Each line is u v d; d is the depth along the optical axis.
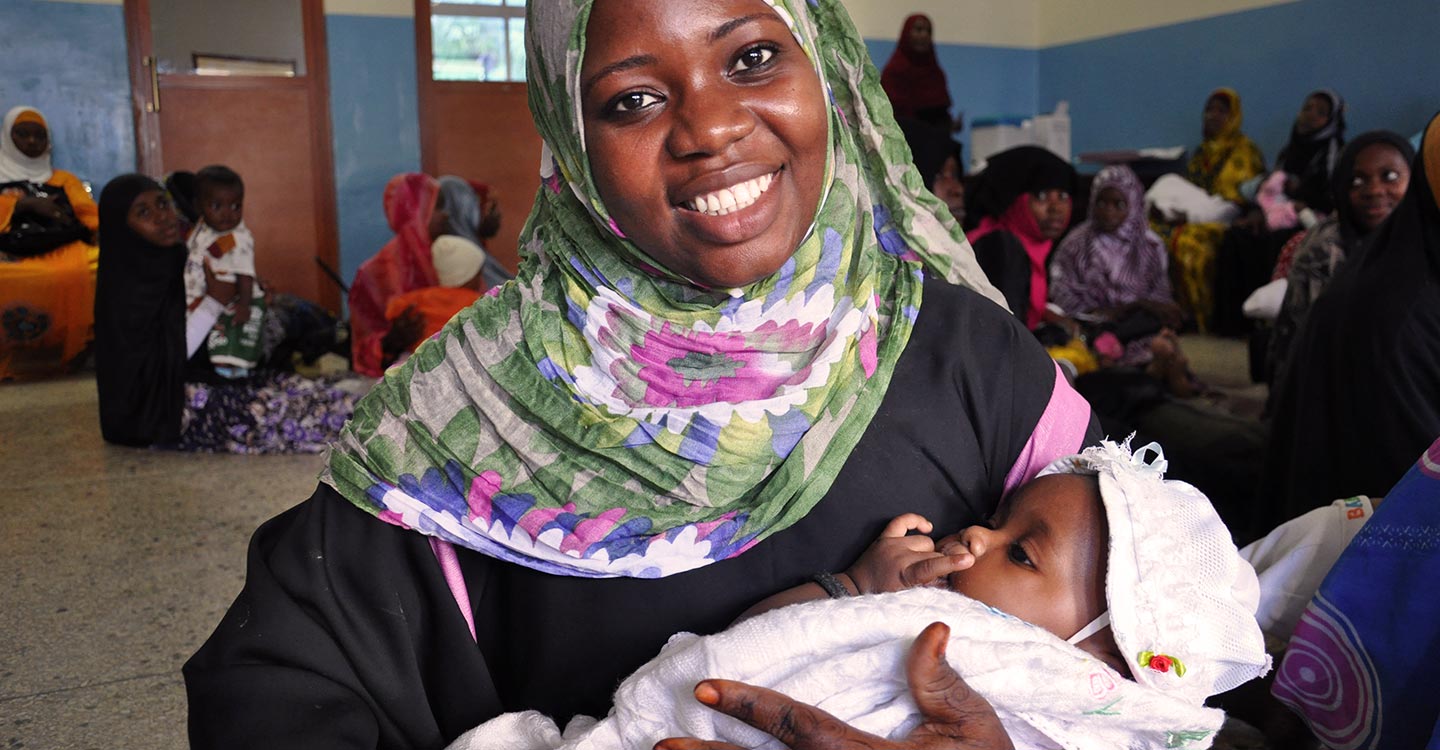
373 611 1.00
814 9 1.10
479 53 8.16
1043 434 1.16
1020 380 1.16
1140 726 0.97
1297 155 6.90
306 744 0.92
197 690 0.96
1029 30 9.78
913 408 1.10
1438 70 6.91
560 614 1.04
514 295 1.07
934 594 0.96
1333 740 1.23
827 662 0.91
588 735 0.94
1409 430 2.15
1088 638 1.04
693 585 1.04
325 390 4.44
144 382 4.25
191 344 4.38
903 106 8.28
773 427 1.02
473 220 5.64
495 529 1.02
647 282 1.02
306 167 7.83
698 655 0.93
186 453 4.25
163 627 2.51
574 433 1.01
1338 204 3.65
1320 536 1.33
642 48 0.90
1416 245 2.20
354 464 1.03
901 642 0.91
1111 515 1.04
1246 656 1.02
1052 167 4.34
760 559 1.06
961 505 1.13
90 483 3.79
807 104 0.93
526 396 1.02
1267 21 7.88
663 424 1.01
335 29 7.73
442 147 8.12
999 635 0.95
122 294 4.18
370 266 5.29
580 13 0.91
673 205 0.94
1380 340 2.19
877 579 1.01
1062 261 5.79
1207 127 7.70
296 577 1.00
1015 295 3.87
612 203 0.95
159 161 7.46
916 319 1.13
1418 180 2.21
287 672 0.95
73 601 2.68
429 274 5.34
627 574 1.02
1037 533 1.07
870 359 1.08
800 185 0.95
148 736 2.01
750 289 1.03
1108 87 9.20
